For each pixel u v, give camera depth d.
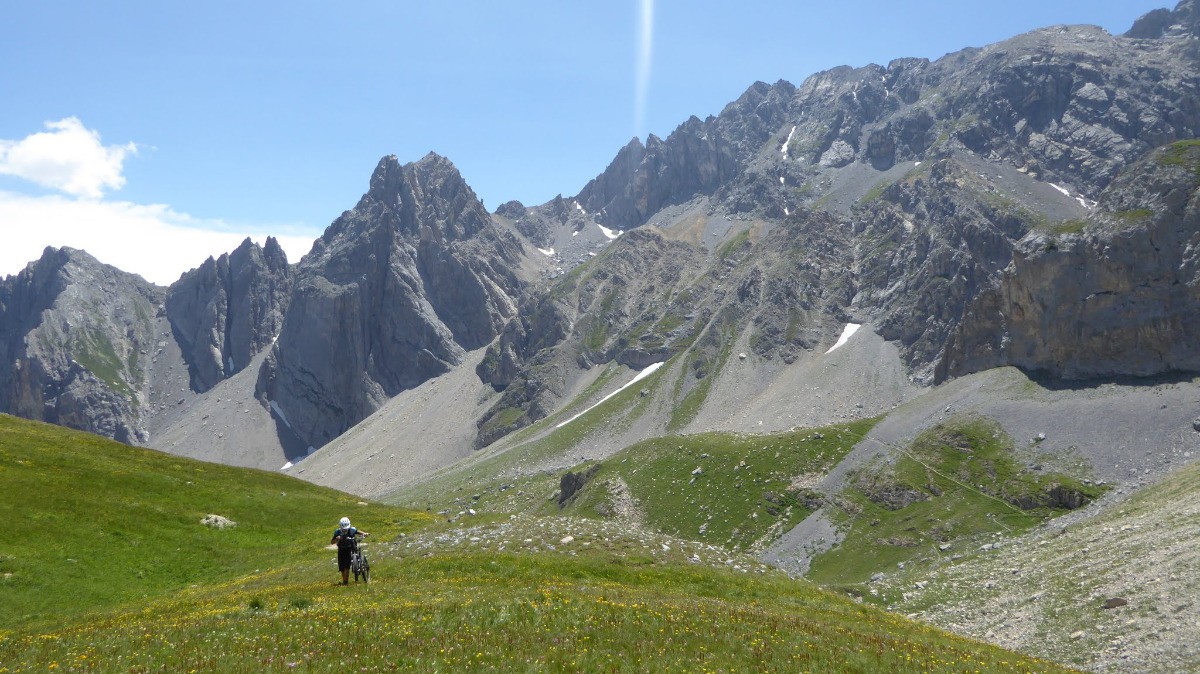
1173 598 61.66
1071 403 181.25
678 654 26.12
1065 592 76.12
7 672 22.45
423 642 25.64
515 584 39.00
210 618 31.03
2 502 58.28
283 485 88.31
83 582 49.97
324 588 38.50
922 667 28.56
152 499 67.62
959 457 170.25
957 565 119.19
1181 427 157.62
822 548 153.50
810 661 27.02
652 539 55.81
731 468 190.50
